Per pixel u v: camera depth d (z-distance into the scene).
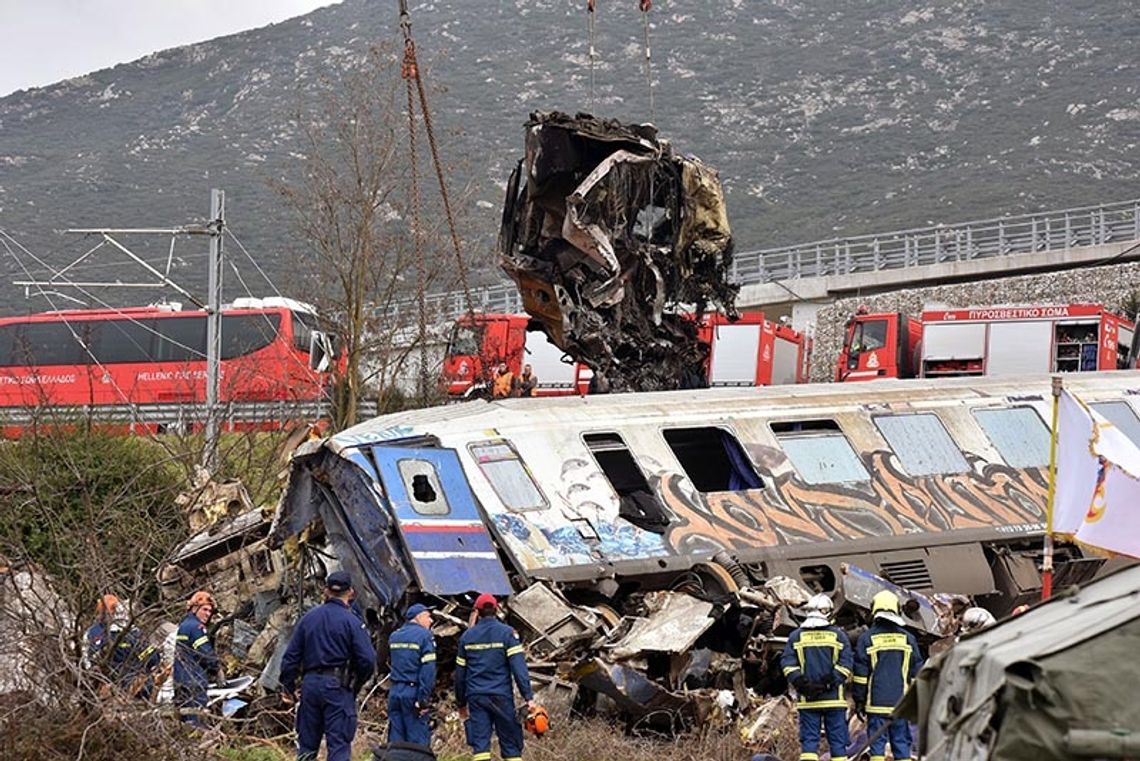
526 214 57.50
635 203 57.09
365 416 84.06
